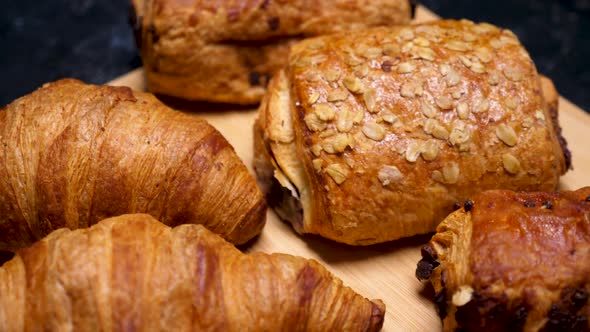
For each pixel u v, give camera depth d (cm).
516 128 38
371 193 38
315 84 39
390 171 37
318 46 41
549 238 33
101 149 36
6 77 54
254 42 45
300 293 33
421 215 38
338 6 45
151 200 37
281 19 44
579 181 42
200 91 45
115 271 32
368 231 38
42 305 31
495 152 38
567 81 55
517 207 34
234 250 34
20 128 37
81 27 57
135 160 36
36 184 36
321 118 38
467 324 33
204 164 37
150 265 32
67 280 31
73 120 36
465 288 33
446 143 38
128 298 31
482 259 33
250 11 44
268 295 33
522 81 39
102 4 59
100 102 37
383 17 46
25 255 33
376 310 35
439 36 40
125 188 36
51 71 55
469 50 39
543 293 33
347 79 39
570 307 33
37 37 56
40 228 37
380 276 39
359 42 40
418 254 40
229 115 46
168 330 31
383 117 38
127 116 37
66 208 36
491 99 38
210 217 37
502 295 33
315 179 38
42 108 37
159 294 32
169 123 38
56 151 36
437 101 38
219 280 32
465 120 38
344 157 38
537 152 38
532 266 33
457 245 35
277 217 41
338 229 38
